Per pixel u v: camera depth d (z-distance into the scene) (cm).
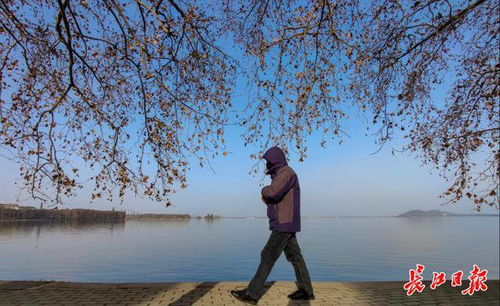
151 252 3678
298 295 516
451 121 845
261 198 496
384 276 2130
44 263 2689
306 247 4462
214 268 2483
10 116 695
